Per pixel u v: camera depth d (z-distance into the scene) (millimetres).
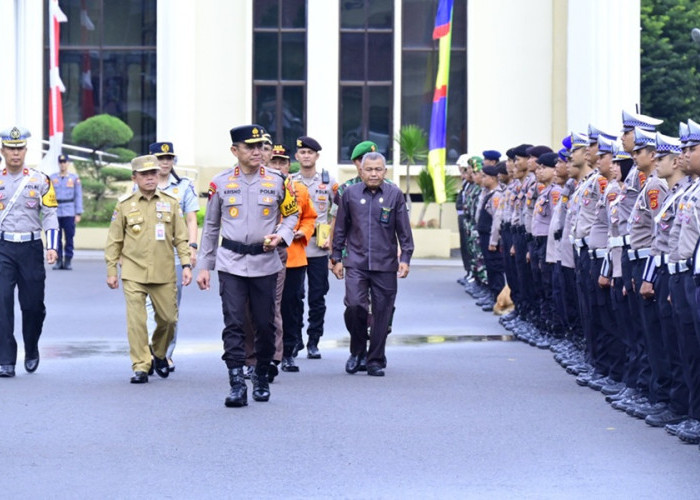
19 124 58375
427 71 58969
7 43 56219
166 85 58469
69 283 39031
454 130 59062
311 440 15633
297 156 23969
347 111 58781
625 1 56375
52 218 21281
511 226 28062
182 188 21969
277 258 18516
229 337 18156
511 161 28812
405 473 13867
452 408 18031
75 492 12992
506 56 58938
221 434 16000
